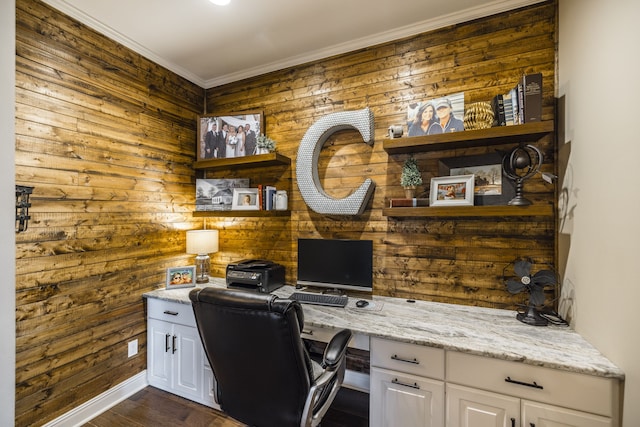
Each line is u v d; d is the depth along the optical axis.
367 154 2.25
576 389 1.20
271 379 1.22
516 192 1.72
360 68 2.29
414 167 1.96
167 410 2.03
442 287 2.02
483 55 1.94
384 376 1.53
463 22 1.99
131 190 2.24
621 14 1.14
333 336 1.54
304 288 2.38
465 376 1.38
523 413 1.28
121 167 2.17
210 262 2.86
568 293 1.59
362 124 2.11
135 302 2.26
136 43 2.26
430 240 2.05
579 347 1.34
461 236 1.98
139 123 2.31
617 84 1.16
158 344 2.26
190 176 2.76
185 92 2.72
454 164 1.95
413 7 1.90
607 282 1.22
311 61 2.46
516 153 1.70
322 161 2.39
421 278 2.07
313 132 2.28
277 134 2.59
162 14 1.95
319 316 1.77
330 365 1.29
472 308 1.90
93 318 1.98
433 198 1.89
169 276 2.42
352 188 2.29
